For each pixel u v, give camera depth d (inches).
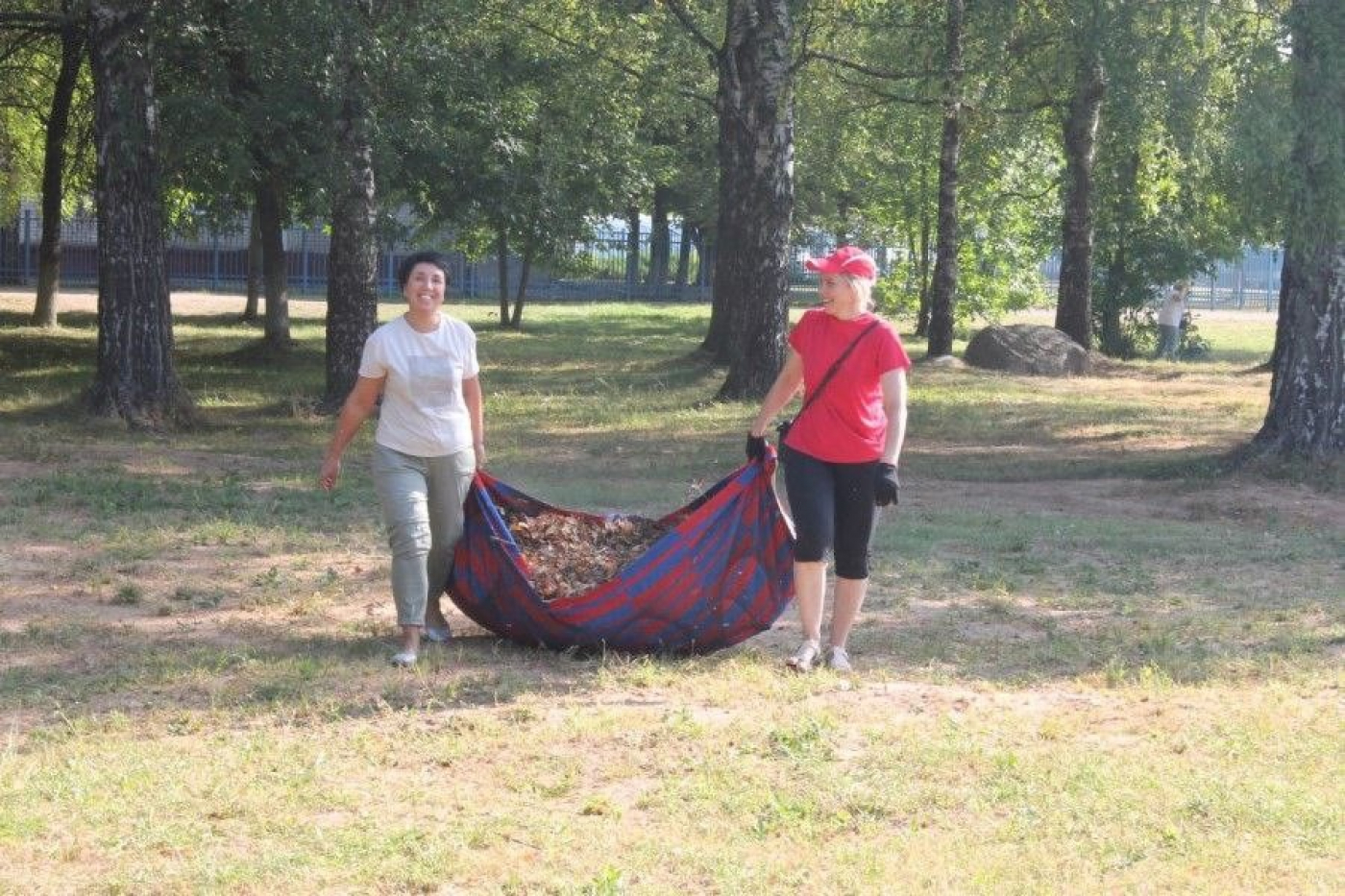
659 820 200.8
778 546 297.1
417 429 288.2
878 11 1015.6
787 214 888.3
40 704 257.4
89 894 172.1
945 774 219.9
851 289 277.9
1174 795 209.2
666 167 1740.9
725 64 934.4
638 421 802.2
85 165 1228.5
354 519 470.6
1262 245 644.7
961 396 968.9
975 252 1648.6
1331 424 603.2
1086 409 890.1
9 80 1240.2
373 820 197.9
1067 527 486.6
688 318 1903.3
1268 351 1590.8
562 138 1188.5
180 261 2242.9
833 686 272.4
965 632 327.3
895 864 182.9
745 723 244.4
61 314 1470.2
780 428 288.8
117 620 324.2
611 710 252.1
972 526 487.2
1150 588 384.8
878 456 282.8
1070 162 1237.1
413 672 277.9
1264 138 580.1
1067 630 331.0
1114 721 253.1
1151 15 676.1
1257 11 614.5
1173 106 652.7
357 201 806.5
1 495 494.6
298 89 797.9
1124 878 179.0
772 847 190.5
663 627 290.7
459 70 973.2
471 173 1035.3
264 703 255.6
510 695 262.7
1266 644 317.4
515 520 319.0
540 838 191.6
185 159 912.3
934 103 994.7
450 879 178.2
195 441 683.4
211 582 367.9
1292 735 242.7
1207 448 716.7
